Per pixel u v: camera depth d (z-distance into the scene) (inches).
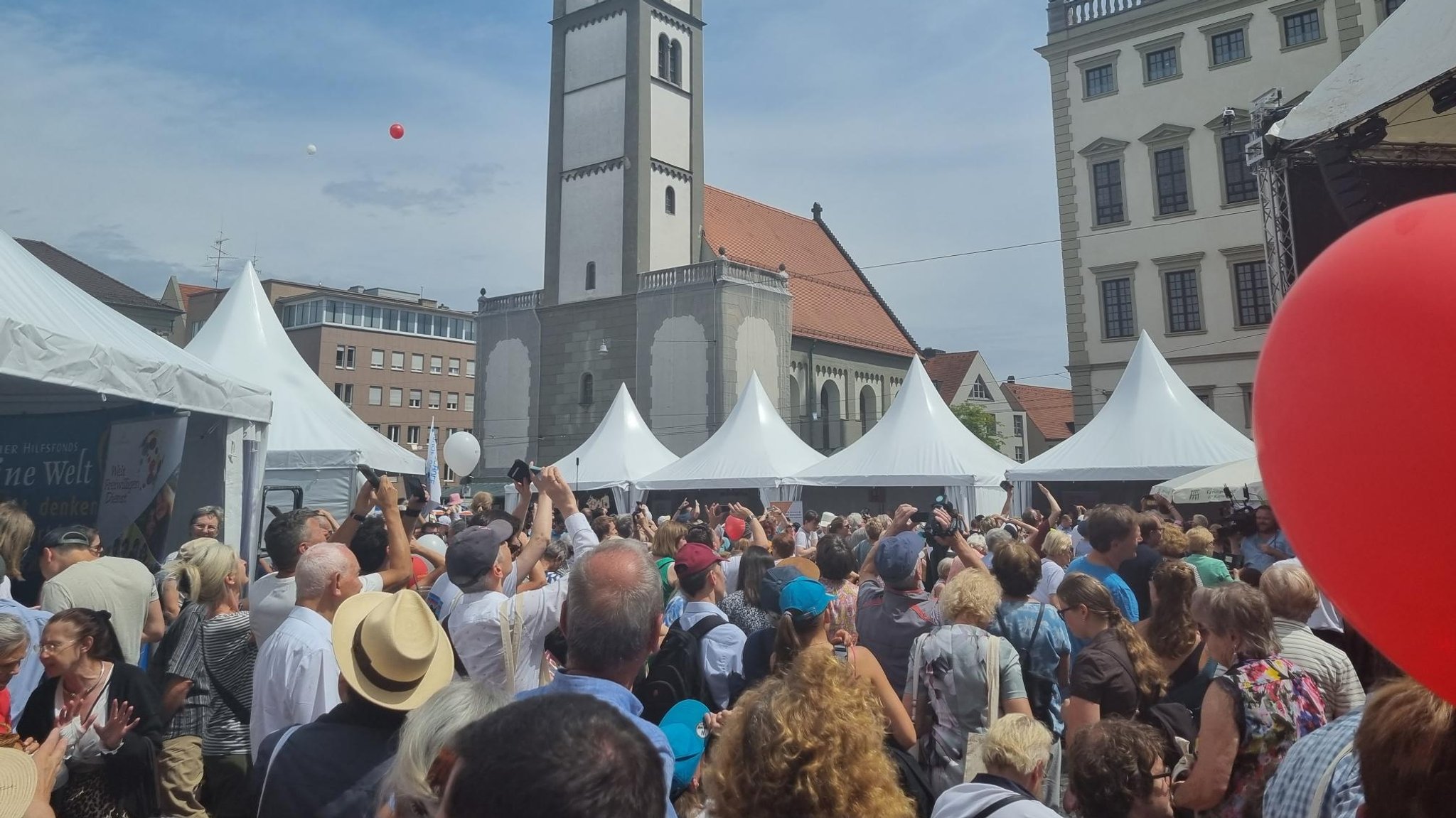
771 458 882.1
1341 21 1053.8
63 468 369.4
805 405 1678.2
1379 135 311.0
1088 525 234.5
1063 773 182.7
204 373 330.0
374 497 188.9
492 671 142.7
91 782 141.9
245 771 159.3
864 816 80.7
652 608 110.7
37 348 251.1
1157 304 1168.8
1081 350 1219.9
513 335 1649.9
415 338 2994.6
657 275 1494.8
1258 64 1107.9
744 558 212.5
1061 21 1259.8
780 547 312.7
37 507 370.0
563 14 1638.8
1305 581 147.9
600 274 1552.7
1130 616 211.0
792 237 1935.3
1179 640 167.0
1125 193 1199.6
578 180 1594.5
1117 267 1198.3
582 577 111.2
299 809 100.0
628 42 1545.3
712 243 1651.1
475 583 148.3
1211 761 122.3
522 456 1601.9
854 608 213.8
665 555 267.0
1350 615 50.8
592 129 1583.4
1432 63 257.3
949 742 151.6
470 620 145.2
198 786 162.4
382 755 104.1
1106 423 700.0
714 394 1406.3
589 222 1574.8
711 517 536.7
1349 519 46.1
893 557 182.2
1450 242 43.2
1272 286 371.6
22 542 203.9
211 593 170.9
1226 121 518.9
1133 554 233.6
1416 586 43.7
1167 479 639.8
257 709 131.1
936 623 181.0
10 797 111.0
